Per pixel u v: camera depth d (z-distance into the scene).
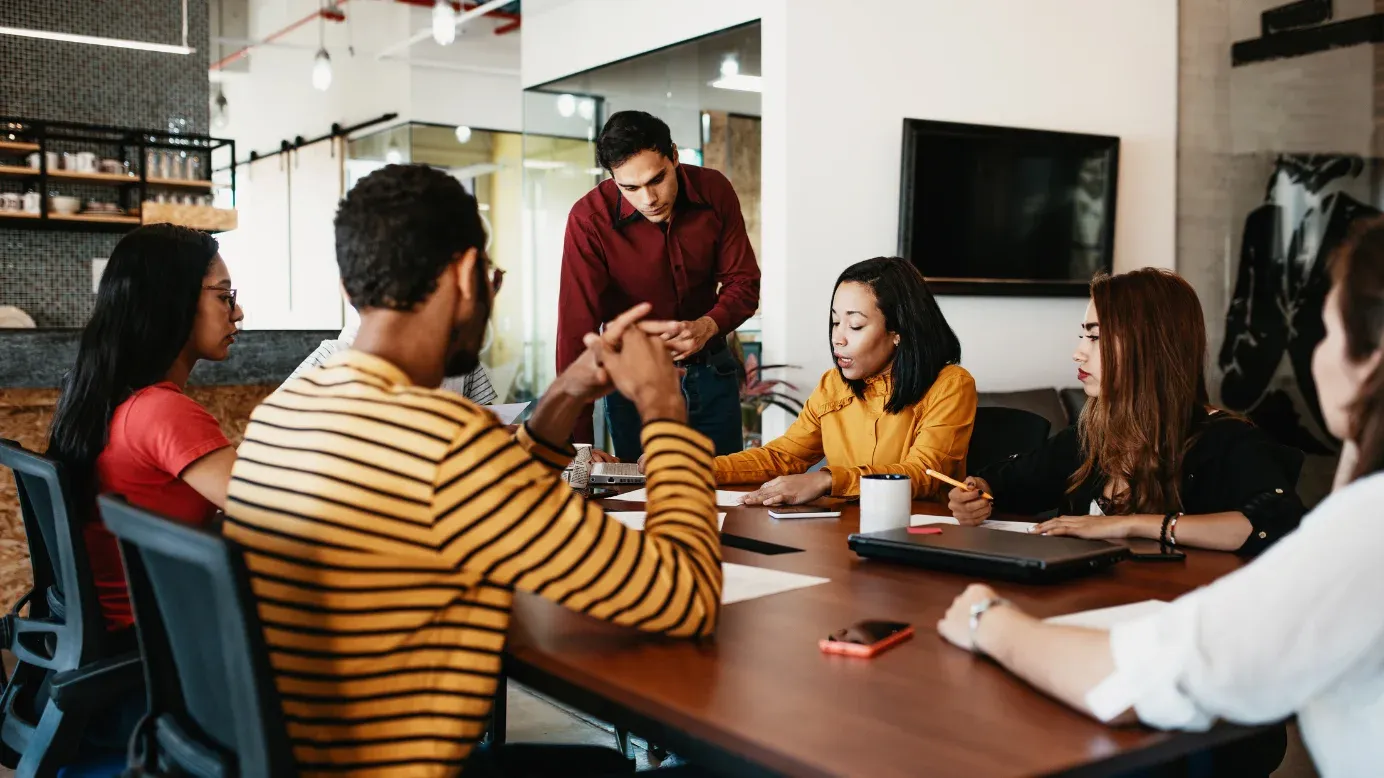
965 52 5.00
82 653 1.51
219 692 0.95
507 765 1.36
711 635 1.13
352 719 0.97
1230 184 5.43
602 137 2.86
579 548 0.98
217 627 0.92
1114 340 1.81
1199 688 0.84
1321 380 0.91
